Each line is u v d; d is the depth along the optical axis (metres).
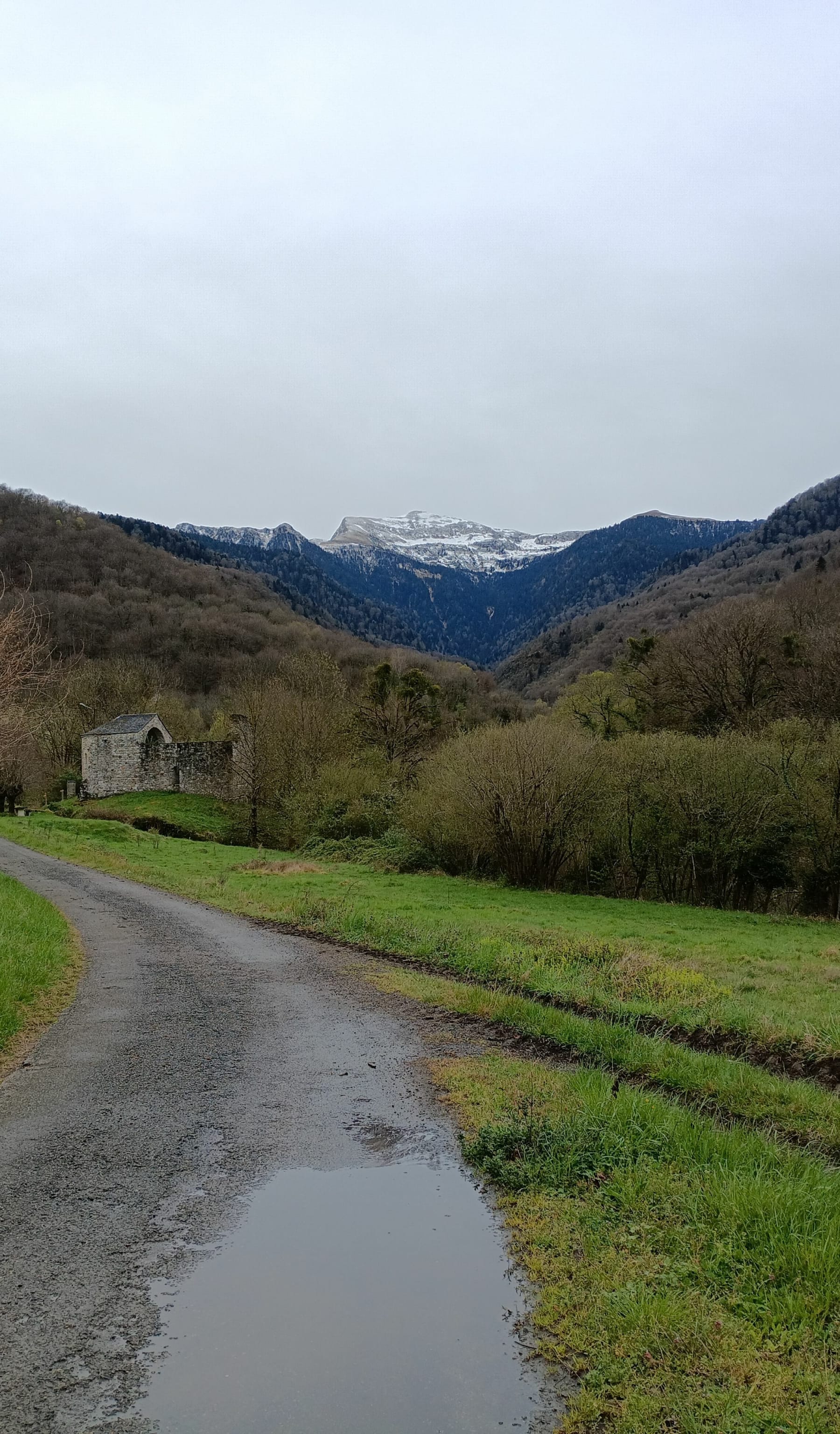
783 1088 8.84
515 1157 7.05
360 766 48.16
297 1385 4.30
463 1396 4.26
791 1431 4.00
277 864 35.34
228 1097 8.63
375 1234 5.89
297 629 128.25
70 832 47.19
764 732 39.12
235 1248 5.67
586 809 34.69
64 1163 6.98
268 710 51.78
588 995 13.31
